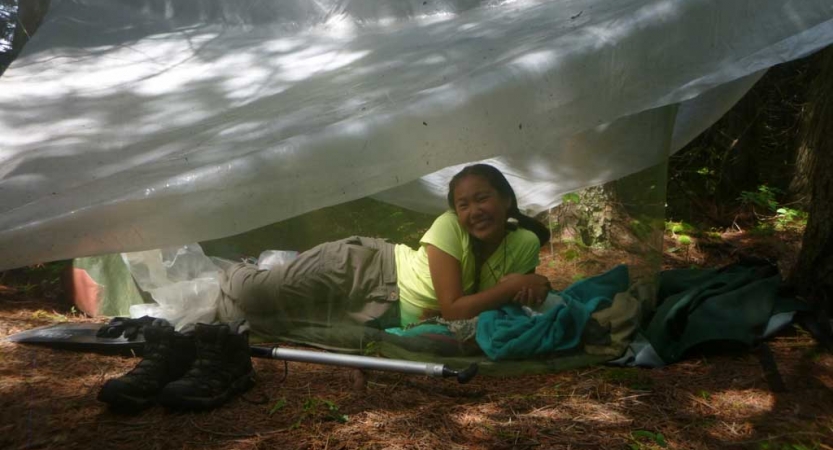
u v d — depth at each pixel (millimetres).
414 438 2420
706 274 3791
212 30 4215
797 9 2863
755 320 3217
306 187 2387
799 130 6484
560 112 2617
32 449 2336
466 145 2500
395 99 2613
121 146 2891
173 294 3703
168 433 2443
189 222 2303
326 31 4090
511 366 3025
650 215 3656
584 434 2461
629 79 2699
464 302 3127
